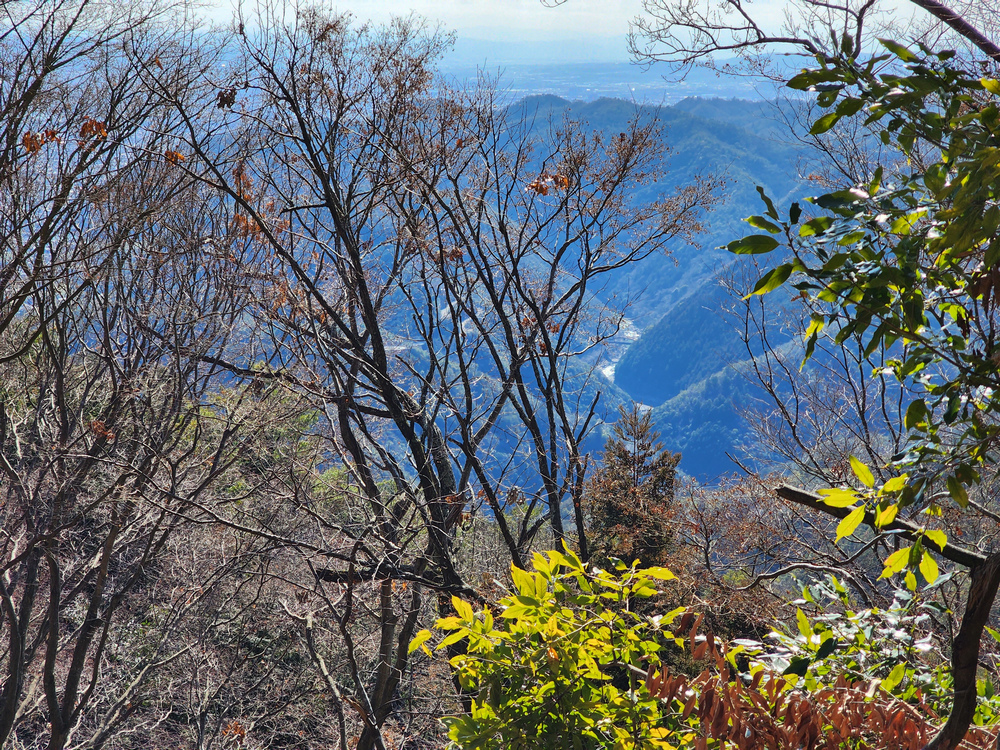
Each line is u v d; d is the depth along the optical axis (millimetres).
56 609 11203
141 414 11109
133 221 10117
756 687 3350
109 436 10070
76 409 11805
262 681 14094
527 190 13102
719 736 3008
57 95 10094
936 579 2709
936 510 2818
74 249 10734
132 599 14109
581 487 12484
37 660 14461
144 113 10977
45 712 13516
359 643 12617
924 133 2316
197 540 12859
